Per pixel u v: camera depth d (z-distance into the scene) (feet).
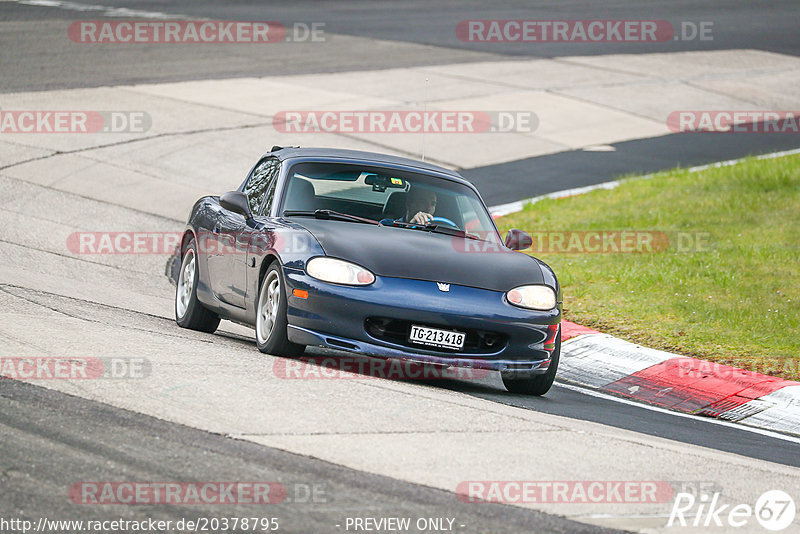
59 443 63.98
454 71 326.85
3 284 119.24
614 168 242.78
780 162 234.17
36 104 251.80
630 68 350.02
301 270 90.38
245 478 60.75
